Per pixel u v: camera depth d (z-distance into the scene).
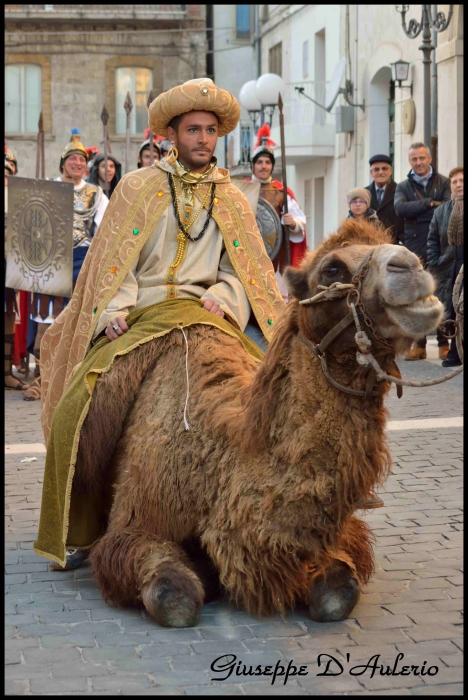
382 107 22.89
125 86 38.69
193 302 5.17
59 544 5.03
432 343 14.17
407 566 5.30
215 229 5.45
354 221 4.39
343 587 4.44
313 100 25.38
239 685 3.82
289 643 4.21
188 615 4.38
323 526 4.24
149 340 4.90
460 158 17.17
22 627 4.45
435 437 8.51
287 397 4.28
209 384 4.69
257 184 6.78
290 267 4.36
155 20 38.19
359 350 4.08
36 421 9.71
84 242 10.98
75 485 5.02
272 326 5.47
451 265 11.91
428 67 17.19
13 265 10.02
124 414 4.89
